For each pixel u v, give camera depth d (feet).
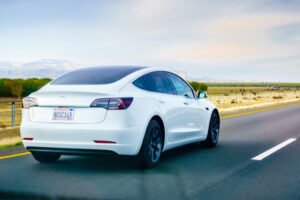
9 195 13.88
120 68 20.62
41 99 18.13
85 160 21.50
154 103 19.39
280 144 28.45
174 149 25.94
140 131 17.75
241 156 22.99
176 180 16.56
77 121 17.30
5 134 33.60
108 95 17.24
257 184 15.87
